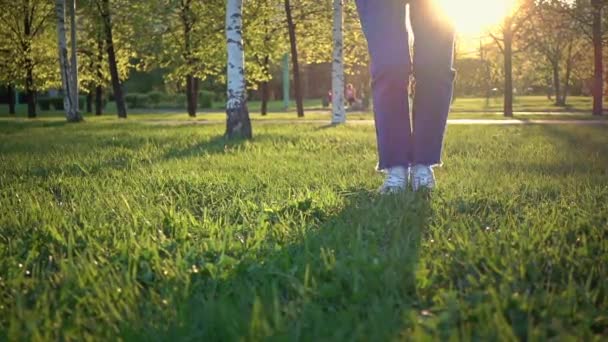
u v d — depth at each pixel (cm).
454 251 331
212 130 1741
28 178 705
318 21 3173
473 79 7438
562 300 252
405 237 363
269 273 295
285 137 1357
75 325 239
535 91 8788
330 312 248
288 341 206
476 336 215
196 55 3150
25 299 272
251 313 236
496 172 693
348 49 3388
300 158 897
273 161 855
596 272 297
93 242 368
